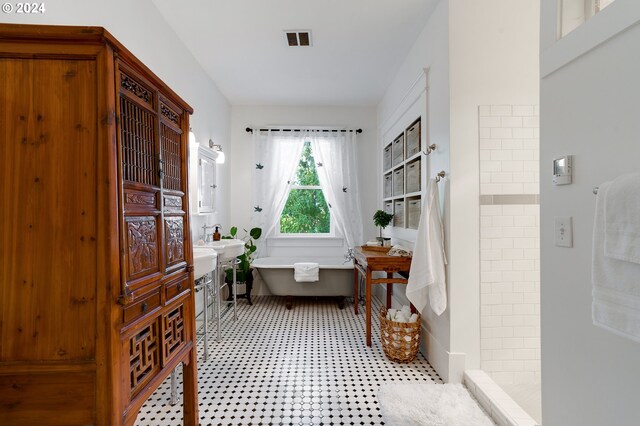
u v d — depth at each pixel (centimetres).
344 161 448
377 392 204
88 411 101
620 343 97
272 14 245
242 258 393
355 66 332
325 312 373
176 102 155
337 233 464
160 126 137
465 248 212
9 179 100
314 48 296
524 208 214
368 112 459
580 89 112
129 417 108
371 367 238
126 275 109
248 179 448
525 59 214
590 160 108
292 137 448
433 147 237
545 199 131
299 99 427
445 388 205
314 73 348
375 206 459
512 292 213
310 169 468
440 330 229
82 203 101
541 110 132
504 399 178
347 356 256
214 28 263
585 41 108
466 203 213
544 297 131
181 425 173
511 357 213
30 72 100
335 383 215
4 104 100
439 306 214
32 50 99
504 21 213
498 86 213
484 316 213
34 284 100
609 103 100
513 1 214
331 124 455
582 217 111
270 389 208
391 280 274
